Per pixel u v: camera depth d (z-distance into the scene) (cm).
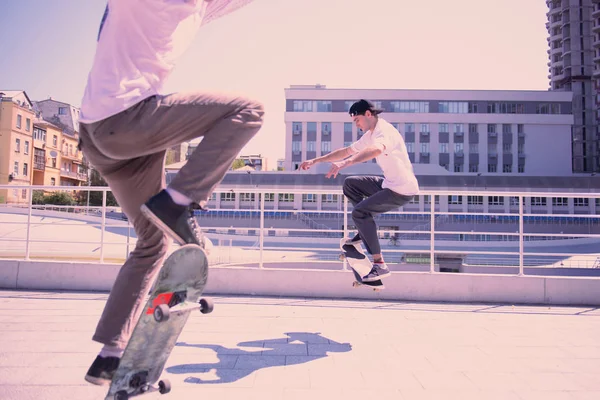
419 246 3509
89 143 156
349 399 248
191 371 293
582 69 8462
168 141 152
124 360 159
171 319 161
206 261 157
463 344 372
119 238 2142
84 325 411
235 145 151
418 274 592
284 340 378
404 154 402
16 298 551
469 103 6259
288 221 4353
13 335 373
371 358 329
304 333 404
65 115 7019
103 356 174
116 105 141
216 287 606
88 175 6700
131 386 167
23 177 5506
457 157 6162
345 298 593
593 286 572
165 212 140
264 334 398
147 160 174
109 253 1748
